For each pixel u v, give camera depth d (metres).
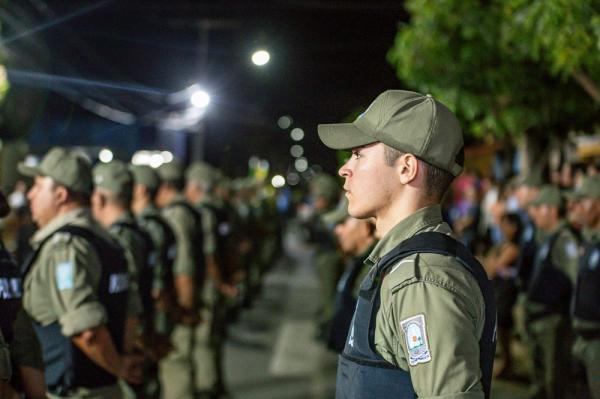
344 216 5.27
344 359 2.36
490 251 9.36
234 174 23.48
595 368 5.30
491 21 7.25
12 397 3.19
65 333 3.97
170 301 6.58
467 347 2.13
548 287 6.71
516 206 10.03
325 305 10.19
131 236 5.32
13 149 9.85
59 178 4.24
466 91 7.98
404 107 2.40
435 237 2.30
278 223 23.34
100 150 12.70
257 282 16.92
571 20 5.60
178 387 7.21
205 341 8.02
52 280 4.00
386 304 2.25
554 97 8.08
